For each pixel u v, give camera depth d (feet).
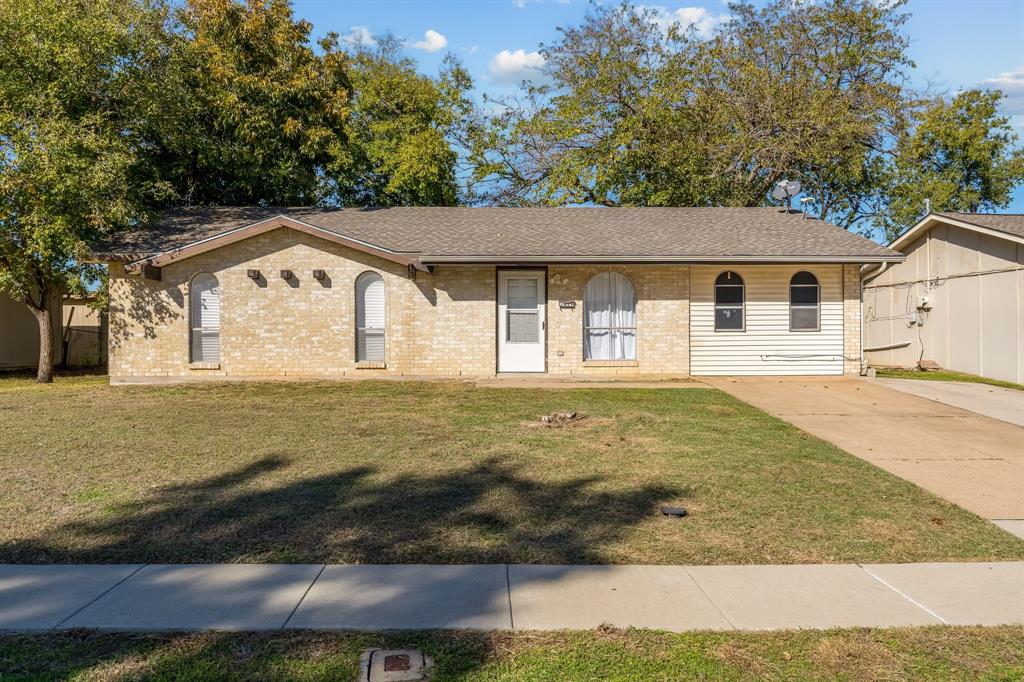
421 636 13.04
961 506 21.70
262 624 13.48
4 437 30.07
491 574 16.15
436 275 50.78
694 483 23.59
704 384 47.80
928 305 63.26
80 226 48.83
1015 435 32.19
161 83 59.06
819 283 52.49
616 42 90.94
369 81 92.07
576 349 51.49
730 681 11.57
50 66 50.29
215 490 22.36
